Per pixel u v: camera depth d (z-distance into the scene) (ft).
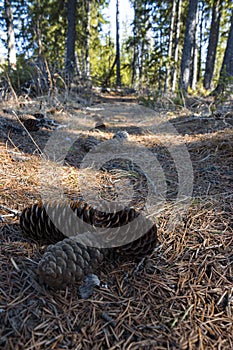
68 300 2.85
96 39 51.16
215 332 2.64
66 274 2.84
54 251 2.92
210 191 5.70
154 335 2.56
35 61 19.19
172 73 30.42
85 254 3.03
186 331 2.63
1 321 2.53
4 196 4.86
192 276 3.37
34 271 3.15
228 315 2.84
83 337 2.48
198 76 55.11
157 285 3.19
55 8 37.96
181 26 44.19
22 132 9.47
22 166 6.51
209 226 4.41
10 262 3.27
